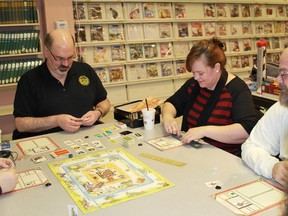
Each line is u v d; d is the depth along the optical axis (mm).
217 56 1746
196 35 4492
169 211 1021
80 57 3775
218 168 1321
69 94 2291
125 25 4023
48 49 2152
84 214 1027
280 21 5266
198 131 1623
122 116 2027
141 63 4180
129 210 1038
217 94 1842
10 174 1201
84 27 3797
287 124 1345
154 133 1808
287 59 1211
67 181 1258
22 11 3305
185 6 4375
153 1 4090
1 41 3258
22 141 1767
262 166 1233
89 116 2016
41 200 1129
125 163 1402
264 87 2596
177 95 2111
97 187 1197
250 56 4992
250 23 4973
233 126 1674
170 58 4320
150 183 1210
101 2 3854
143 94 4238
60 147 1644
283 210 414
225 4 4699
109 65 3947
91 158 1476
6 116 3553
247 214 989
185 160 1414
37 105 2260
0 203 1124
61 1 3525
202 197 1096
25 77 2275
